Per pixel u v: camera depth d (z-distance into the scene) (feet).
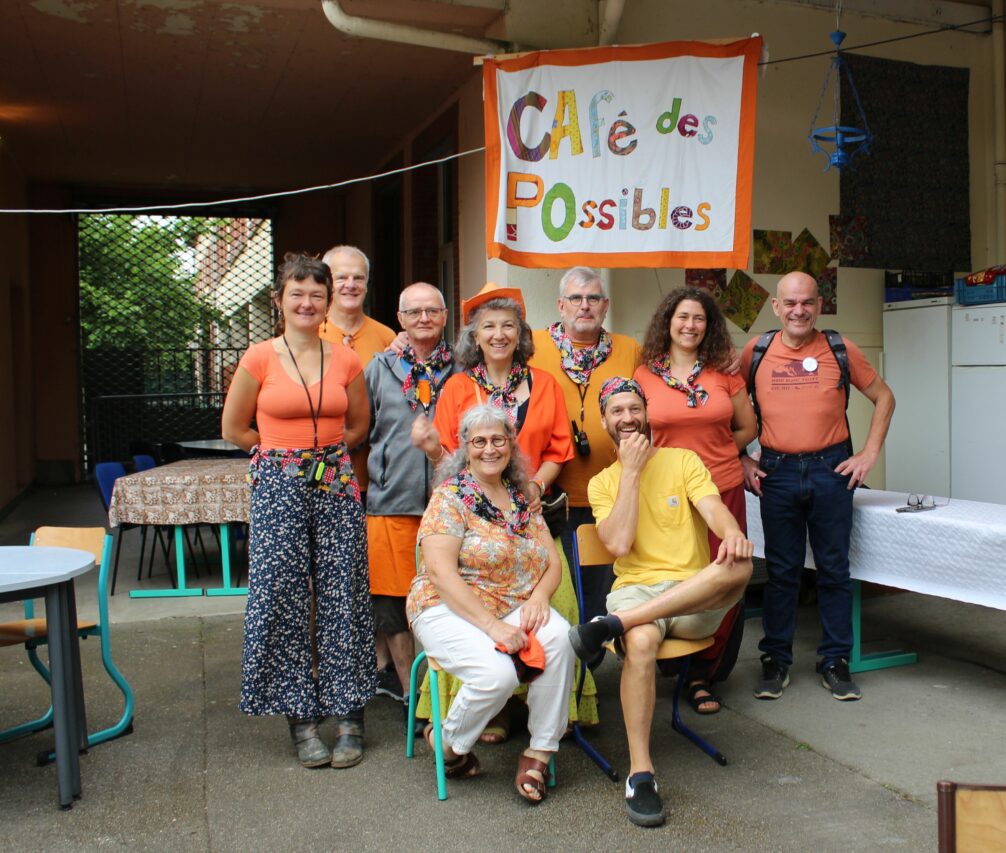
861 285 20.13
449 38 17.46
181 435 41.57
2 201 30.73
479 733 10.23
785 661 13.37
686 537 11.21
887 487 20.59
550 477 11.87
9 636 11.63
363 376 12.04
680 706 12.93
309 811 10.05
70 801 10.18
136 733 12.21
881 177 19.89
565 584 11.74
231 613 17.84
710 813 9.88
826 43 19.43
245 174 35.81
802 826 9.58
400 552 12.53
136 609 18.17
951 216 20.49
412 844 9.34
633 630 10.18
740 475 12.95
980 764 10.94
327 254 13.65
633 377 13.00
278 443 11.14
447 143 25.16
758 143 19.03
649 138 15.72
